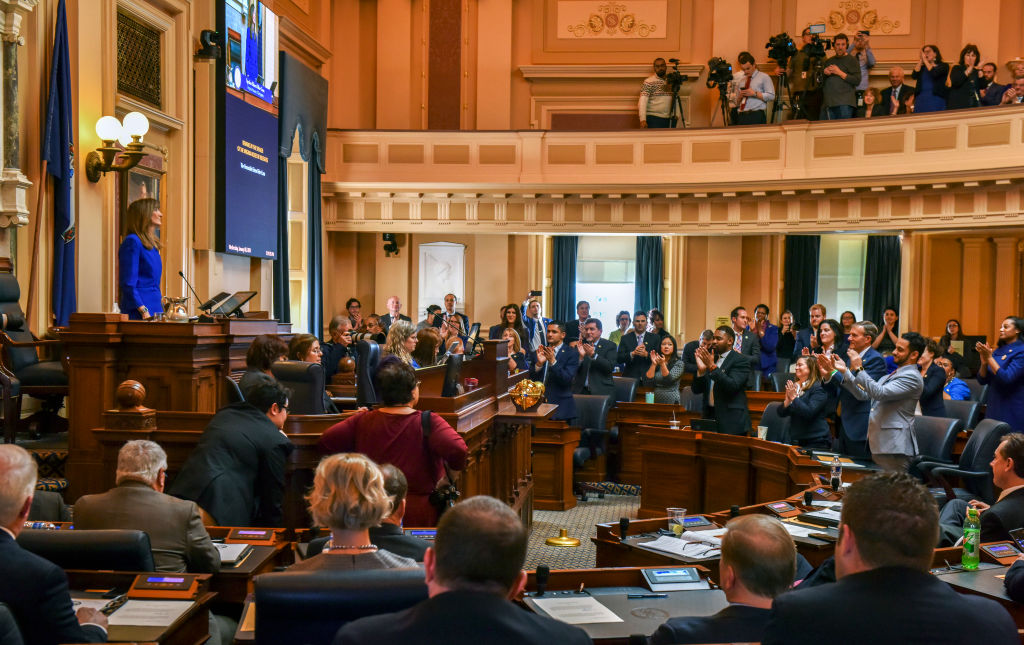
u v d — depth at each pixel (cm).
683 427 849
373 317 1024
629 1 1424
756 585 246
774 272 1460
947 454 636
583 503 863
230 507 404
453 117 1417
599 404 910
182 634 271
